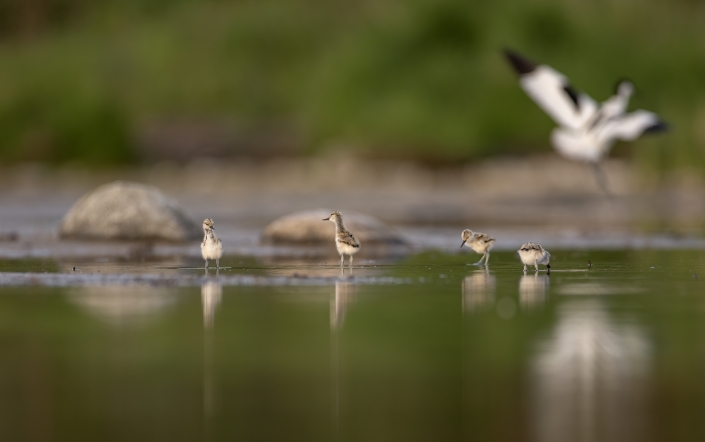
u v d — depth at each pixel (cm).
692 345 863
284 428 657
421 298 1109
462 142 4003
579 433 644
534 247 1352
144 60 4600
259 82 4659
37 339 894
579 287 1202
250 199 3325
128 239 1856
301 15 4797
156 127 4447
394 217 2630
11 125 4131
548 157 3997
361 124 4128
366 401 710
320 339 898
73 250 1683
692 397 714
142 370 792
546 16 4144
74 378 768
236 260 1524
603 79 4047
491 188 3691
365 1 4719
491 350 848
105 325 951
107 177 3928
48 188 3634
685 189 3547
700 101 3862
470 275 1326
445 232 2123
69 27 4944
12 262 1482
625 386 740
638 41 4166
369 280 1261
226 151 4272
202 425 661
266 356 832
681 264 1483
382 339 891
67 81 4297
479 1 4178
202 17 4831
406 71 4138
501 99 4022
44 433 646
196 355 839
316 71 4497
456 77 4081
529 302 1082
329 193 3547
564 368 791
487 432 644
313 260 1530
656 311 1023
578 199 3372
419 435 643
